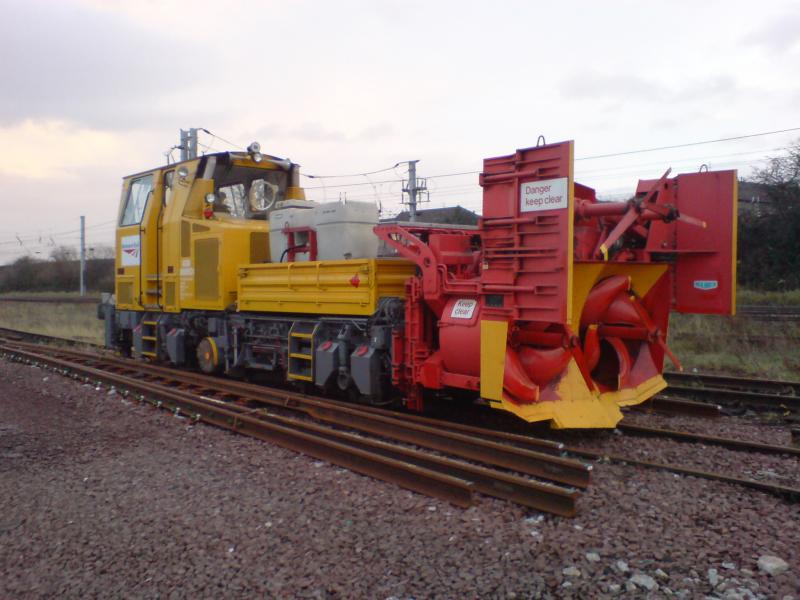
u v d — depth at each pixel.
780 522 4.74
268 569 4.18
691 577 3.91
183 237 11.32
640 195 7.68
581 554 4.20
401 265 8.44
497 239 6.64
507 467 5.95
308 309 8.99
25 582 4.14
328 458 6.32
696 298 7.37
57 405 9.30
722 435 7.25
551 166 6.14
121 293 13.58
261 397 9.29
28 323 25.98
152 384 9.84
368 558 4.29
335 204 8.95
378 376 8.18
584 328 7.30
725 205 7.12
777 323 15.09
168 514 5.09
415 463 5.96
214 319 10.91
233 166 11.39
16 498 5.52
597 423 6.71
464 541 4.48
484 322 6.64
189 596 3.90
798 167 27.50
